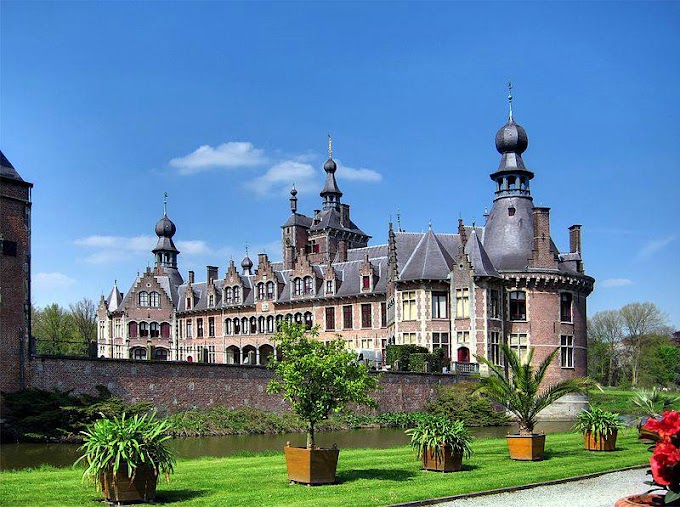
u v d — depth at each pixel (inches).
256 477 792.3
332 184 3887.8
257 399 1782.7
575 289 2554.1
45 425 1362.0
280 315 3191.4
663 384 4158.5
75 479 777.6
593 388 1108.5
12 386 1425.9
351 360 850.8
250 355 2476.6
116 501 636.1
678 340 5002.5
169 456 665.6
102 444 634.8
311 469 743.7
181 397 1644.9
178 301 3668.8
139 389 1579.7
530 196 2613.2
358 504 641.6
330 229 3698.3
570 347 2507.4
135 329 3410.4
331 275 3026.6
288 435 1643.7
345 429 1804.9
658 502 502.0
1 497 662.5
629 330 4446.4
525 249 2503.7
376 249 3152.1
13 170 1498.5
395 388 2033.7
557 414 2396.7
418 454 869.2
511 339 2445.9
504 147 2610.7
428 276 2443.4
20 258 1483.8
